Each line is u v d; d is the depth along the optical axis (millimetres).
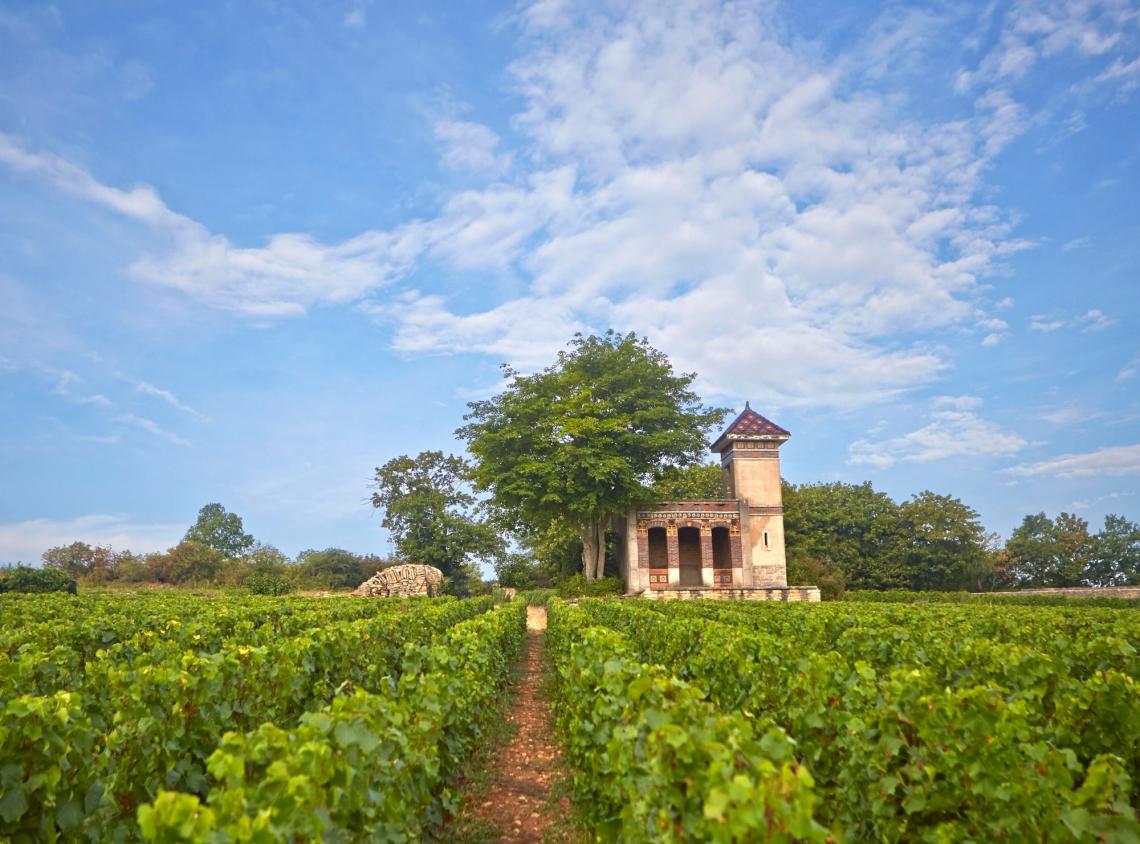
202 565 56531
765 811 3699
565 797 9336
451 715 8266
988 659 9352
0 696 6566
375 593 48500
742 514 51906
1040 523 76688
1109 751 7020
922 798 5488
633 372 52250
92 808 5551
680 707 5188
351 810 4652
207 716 6918
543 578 75812
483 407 51094
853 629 13352
